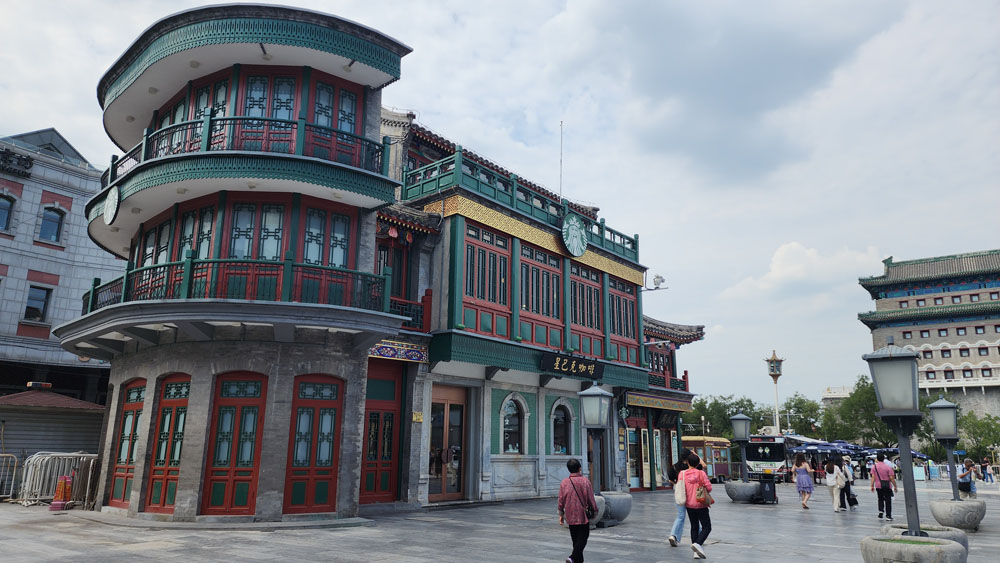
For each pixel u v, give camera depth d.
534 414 23.70
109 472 16.61
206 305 14.00
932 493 30.91
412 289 20.11
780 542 12.90
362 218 16.78
